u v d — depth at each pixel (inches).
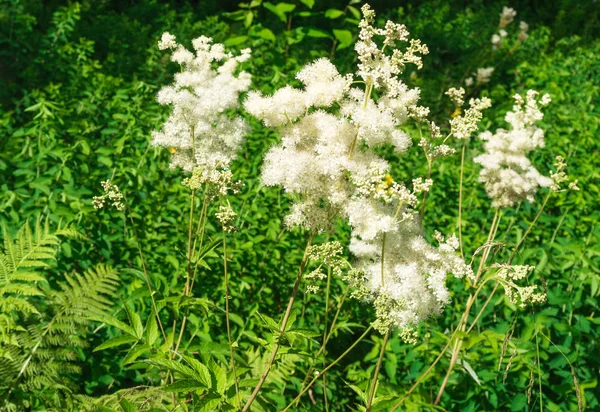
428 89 84.1
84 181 40.6
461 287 39.4
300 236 41.8
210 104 27.0
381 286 23.6
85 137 46.8
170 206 40.7
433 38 117.6
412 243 24.4
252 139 52.2
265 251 39.7
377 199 23.8
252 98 25.8
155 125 50.6
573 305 37.2
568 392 34.0
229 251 37.4
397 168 53.4
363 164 24.3
